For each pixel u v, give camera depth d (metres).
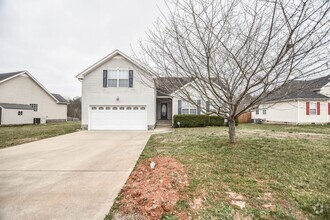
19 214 2.86
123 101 14.44
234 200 3.17
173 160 5.32
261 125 16.73
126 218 2.71
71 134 12.05
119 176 4.44
